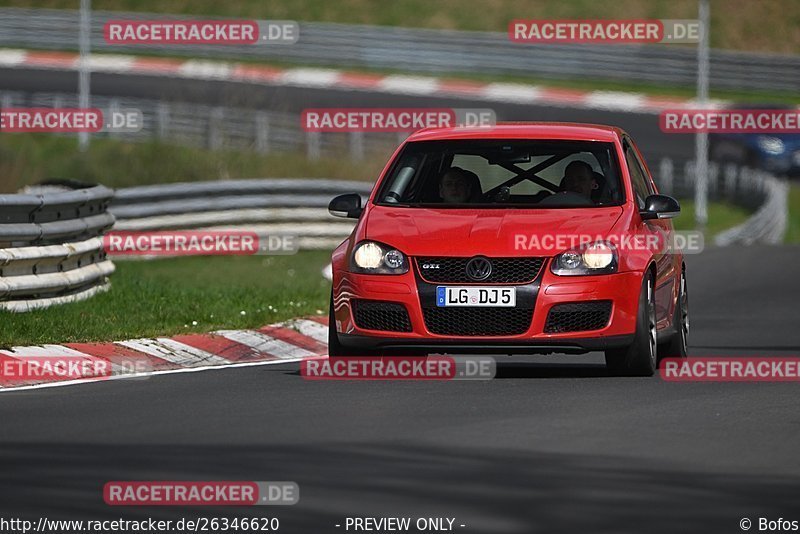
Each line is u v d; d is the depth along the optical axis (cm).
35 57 18100
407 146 4338
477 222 3984
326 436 3036
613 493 2486
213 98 15575
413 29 19638
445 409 3406
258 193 8881
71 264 5184
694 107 17075
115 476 2619
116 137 13200
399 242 3944
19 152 10400
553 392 3697
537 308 3859
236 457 2802
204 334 4734
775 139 14312
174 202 8362
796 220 12681
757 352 4691
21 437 3027
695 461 2770
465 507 2381
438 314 3884
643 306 3953
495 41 18238
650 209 4159
